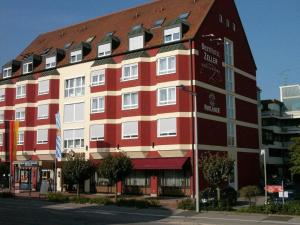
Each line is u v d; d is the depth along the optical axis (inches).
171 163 1434.5
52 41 2097.7
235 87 1731.1
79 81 1745.8
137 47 1596.9
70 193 1626.5
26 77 1934.1
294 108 2844.5
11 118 1998.0
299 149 1147.3
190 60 1422.2
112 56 1660.9
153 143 1503.4
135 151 1526.8
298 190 1632.6
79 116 1724.9
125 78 1589.6
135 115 1545.3
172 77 1472.7
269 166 2642.7
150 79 1549.0
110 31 1829.5
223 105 1625.2
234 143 1674.5
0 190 1808.6
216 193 1123.9
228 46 1718.8
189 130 1435.8
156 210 1066.7
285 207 962.7
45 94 1835.6
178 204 1106.7
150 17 1744.6
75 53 1785.2
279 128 2783.0
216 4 1651.1
